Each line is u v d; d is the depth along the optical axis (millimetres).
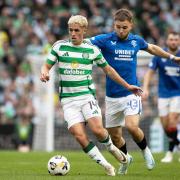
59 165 23750
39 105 50438
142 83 43781
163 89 34250
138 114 24406
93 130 22656
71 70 23078
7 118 52750
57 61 23562
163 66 33688
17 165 29719
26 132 49031
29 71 57000
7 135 48781
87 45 23250
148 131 47125
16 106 53844
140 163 30391
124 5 67688
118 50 24844
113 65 24953
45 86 49469
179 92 33969
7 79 57250
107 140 23031
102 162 22891
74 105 22969
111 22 64750
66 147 47875
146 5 68312
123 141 25391
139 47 25109
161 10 69062
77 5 65938
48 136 46844
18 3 64750
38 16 63812
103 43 24859
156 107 47719
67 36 62312
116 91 24750
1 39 60500
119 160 23953
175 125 33688
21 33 61312
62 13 63562
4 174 24812
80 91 23031
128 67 24953
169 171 26312
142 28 65500
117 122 25172
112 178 22188
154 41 65312
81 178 22109
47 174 24625
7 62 59031
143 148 24469
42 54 57312
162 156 36406
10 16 63094
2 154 37344
